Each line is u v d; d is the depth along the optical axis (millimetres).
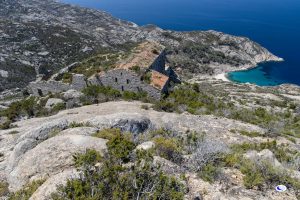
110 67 52281
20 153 18719
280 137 28844
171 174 12758
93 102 44438
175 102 44125
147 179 11289
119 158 13047
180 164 13977
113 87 49281
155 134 20062
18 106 50406
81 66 62312
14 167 17812
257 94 103250
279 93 114125
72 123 21453
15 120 46344
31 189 13109
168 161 13820
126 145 13742
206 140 18062
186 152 15781
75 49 172625
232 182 13102
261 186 13047
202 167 13672
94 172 11406
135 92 47688
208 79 158625
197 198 11422
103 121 21188
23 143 19125
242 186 12891
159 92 45844
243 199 11984
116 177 11156
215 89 110500
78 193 10250
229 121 31234
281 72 177125
